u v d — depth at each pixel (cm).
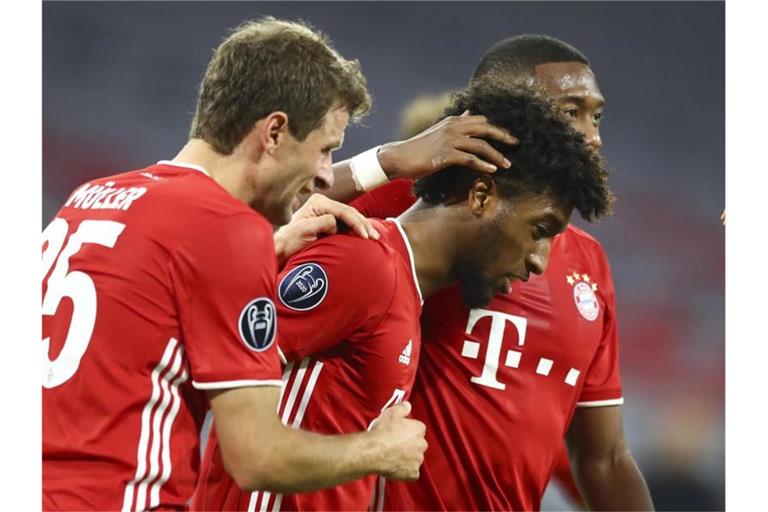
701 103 2847
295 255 797
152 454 675
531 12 2877
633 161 2817
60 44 2711
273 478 680
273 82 718
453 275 852
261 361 685
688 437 2509
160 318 674
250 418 675
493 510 943
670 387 2577
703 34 2873
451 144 829
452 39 2855
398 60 2833
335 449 711
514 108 836
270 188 737
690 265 2709
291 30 745
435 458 933
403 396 834
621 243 2722
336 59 752
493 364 930
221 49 749
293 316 769
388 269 793
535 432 946
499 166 817
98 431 668
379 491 941
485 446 932
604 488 1050
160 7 2750
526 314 943
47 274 718
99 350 673
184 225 680
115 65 2725
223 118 727
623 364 2598
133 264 677
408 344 817
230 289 673
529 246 838
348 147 2752
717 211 2773
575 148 827
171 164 735
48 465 675
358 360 800
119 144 2686
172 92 2742
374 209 998
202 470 841
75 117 2677
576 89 974
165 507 687
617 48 2873
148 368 677
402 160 856
